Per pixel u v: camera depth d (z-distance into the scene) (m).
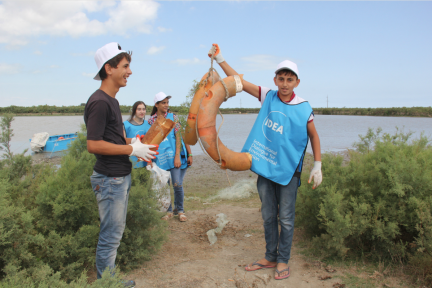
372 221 3.57
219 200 6.99
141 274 3.35
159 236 3.73
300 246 4.10
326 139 22.83
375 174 3.91
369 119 71.62
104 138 2.70
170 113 5.26
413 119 71.25
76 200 3.26
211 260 3.74
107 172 2.68
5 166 4.49
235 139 24.03
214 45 3.25
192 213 5.83
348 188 3.98
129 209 3.47
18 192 3.72
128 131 5.08
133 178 3.88
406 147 4.55
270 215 3.35
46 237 3.12
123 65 2.69
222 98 3.14
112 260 2.82
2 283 2.20
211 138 3.05
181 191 5.38
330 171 4.21
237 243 4.31
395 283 3.02
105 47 2.68
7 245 2.66
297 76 3.09
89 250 3.15
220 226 4.90
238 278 3.24
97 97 2.57
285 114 3.19
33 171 4.51
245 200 6.93
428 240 3.17
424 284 2.96
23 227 2.88
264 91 3.38
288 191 3.20
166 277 3.28
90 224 3.42
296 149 3.17
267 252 3.45
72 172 3.51
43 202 3.21
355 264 3.47
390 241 3.44
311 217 4.16
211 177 9.85
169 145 5.24
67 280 3.00
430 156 4.22
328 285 3.07
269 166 3.20
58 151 14.90
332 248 3.67
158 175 4.88
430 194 3.58
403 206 3.53
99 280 2.19
